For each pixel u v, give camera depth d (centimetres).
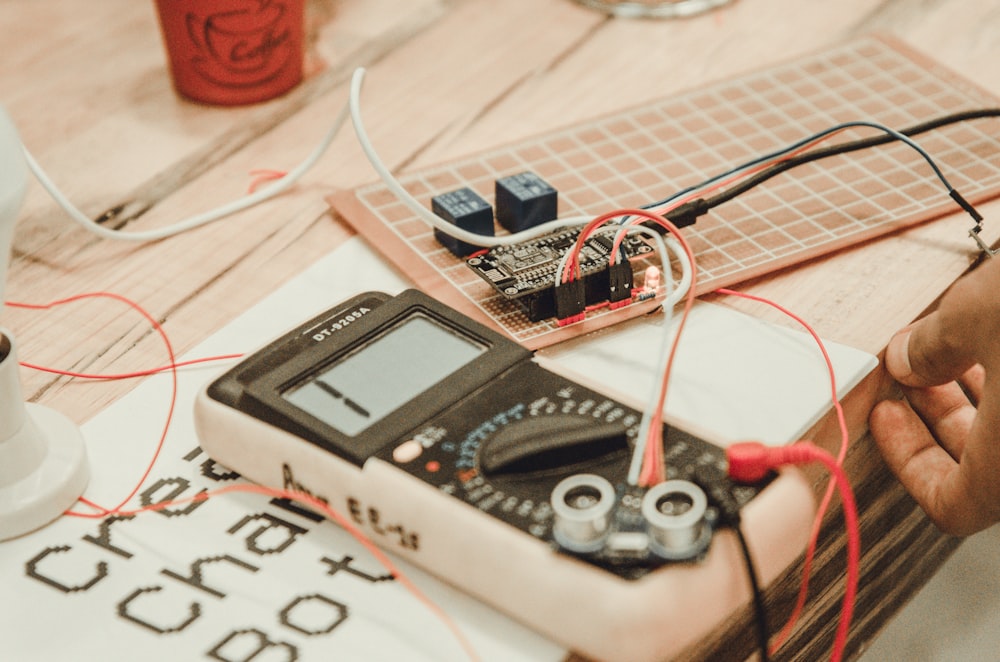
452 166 84
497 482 49
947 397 69
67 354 67
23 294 73
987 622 112
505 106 94
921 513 91
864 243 75
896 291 71
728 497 48
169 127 92
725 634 61
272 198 82
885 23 107
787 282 72
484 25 107
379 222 77
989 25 106
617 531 46
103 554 53
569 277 65
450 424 53
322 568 52
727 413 60
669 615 45
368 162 87
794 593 70
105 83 98
